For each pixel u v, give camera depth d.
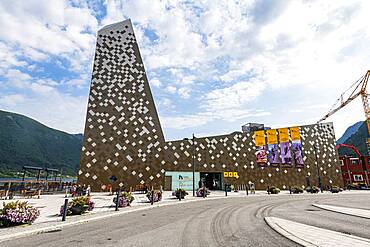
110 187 35.69
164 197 27.45
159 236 7.71
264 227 9.09
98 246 6.57
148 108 42.31
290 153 47.12
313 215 12.35
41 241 7.33
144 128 40.69
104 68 43.12
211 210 15.17
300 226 9.08
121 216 13.03
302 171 46.84
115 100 41.25
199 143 42.50
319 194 34.00
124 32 46.84
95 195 29.23
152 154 39.53
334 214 12.74
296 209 15.30
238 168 43.44
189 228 9.09
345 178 55.06
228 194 33.22
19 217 9.87
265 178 44.31
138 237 7.61
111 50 44.72
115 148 38.03
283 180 45.16
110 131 38.91
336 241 6.61
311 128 50.50
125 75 43.56
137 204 19.64
